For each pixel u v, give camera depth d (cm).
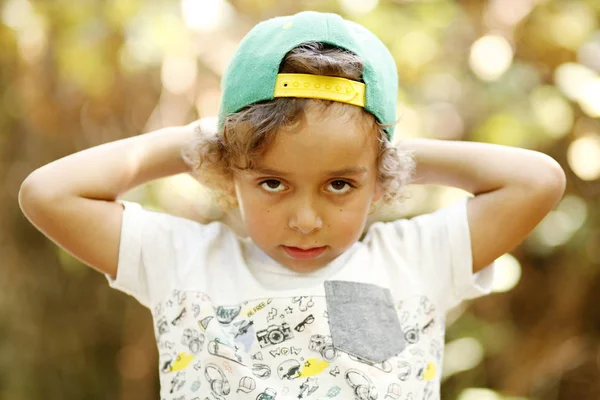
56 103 244
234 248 124
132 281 121
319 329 116
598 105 210
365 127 107
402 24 221
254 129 104
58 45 228
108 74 224
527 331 252
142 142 126
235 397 113
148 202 222
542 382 249
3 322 258
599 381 248
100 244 119
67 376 265
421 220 126
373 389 113
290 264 118
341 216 109
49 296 262
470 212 123
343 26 111
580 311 246
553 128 216
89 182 119
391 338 117
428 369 119
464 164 125
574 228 226
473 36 237
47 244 262
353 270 120
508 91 220
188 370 116
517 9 231
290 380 114
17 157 255
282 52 107
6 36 231
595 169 215
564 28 223
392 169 114
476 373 249
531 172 121
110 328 267
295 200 108
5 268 258
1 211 255
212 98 233
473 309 250
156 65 226
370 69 108
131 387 266
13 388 258
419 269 122
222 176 117
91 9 219
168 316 119
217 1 216
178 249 122
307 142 104
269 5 230
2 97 245
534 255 246
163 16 213
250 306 117
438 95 231
